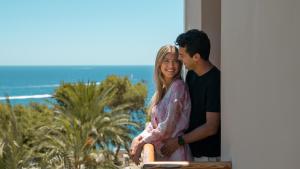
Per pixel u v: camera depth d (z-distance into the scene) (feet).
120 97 59.82
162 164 8.26
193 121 9.72
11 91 338.75
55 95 40.16
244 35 7.18
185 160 9.53
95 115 38.75
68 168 36.35
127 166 37.60
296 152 4.79
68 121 37.45
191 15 17.30
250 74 6.78
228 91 8.42
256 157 6.43
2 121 36.11
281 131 5.28
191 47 9.27
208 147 9.74
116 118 39.58
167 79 9.86
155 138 9.60
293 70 4.87
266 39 5.92
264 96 6.00
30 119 38.34
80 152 36.65
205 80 9.39
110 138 38.47
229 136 8.32
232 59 8.10
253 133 6.60
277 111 5.43
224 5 9.01
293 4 4.88
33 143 37.19
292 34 4.91
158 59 9.83
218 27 13.89
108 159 37.78
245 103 7.09
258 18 6.31
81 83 40.04
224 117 8.82
